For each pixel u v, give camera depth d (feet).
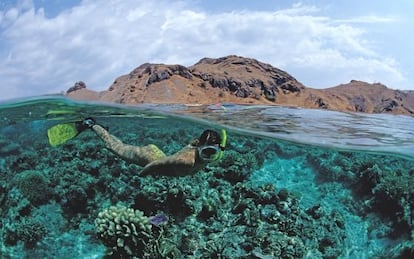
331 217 42.01
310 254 36.04
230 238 35.60
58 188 41.50
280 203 40.32
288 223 38.04
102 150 47.29
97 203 40.81
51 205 40.27
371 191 45.98
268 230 36.76
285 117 52.70
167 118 57.31
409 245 37.55
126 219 32.60
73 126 24.49
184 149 17.28
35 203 39.86
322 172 53.36
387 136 51.06
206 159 16.83
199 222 37.81
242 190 41.55
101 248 36.78
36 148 60.85
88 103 51.65
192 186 41.86
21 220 38.22
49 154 50.88
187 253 34.24
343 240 39.96
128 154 19.38
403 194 42.34
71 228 38.78
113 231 31.89
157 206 38.19
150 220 33.47
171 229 36.17
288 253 34.27
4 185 42.01
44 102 52.11
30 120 61.31
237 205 39.58
